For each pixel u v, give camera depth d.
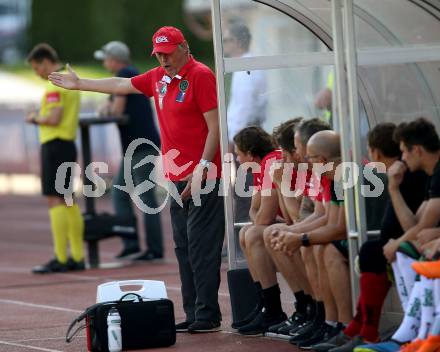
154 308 24.31
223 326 27.08
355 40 24.19
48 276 40.22
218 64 25.83
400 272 20.59
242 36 34.19
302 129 23.89
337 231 22.64
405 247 20.39
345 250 22.70
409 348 19.91
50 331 28.03
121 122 40.09
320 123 24.03
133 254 43.75
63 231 41.09
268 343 24.31
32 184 85.25
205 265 26.08
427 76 25.41
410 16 25.31
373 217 22.73
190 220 26.06
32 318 30.58
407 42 25.56
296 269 24.47
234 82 35.09
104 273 40.19
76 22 147.50
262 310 25.48
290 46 32.47
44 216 70.06
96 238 42.00
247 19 34.22
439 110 25.45
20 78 120.62
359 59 24.53
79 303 33.16
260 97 34.62
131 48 143.38
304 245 22.75
